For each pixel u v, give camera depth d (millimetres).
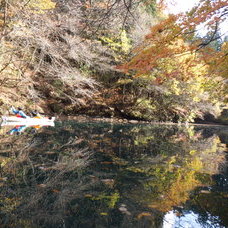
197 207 2051
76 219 1764
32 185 2441
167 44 3627
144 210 1961
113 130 8469
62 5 11133
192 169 3373
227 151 5184
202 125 15938
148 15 10781
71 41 10281
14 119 9422
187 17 3227
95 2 6922
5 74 9500
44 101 13156
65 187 2430
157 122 14469
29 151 4094
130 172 3092
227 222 1776
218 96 8531
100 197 2209
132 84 14203
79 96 13938
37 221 1716
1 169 2936
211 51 3941
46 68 11562
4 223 1677
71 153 4125
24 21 8227
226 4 2898
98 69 13398
